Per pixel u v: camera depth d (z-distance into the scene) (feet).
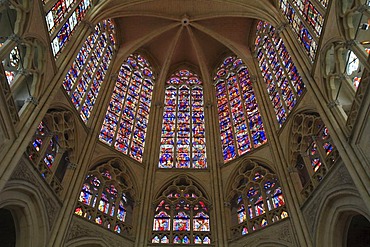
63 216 56.70
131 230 64.80
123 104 85.51
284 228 57.93
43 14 56.65
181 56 105.29
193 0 94.48
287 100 71.77
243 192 68.39
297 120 64.90
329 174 51.31
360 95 45.60
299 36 69.21
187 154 80.89
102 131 75.61
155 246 62.85
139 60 99.96
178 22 99.14
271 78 81.20
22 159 49.52
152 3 93.35
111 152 72.69
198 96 96.22
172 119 89.20
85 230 58.34
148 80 97.60
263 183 66.90
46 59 56.85
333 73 53.67
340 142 47.44
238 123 82.94
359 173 42.80
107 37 91.61
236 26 98.58
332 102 51.75
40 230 51.85
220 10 94.63
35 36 54.39
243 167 72.33
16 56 54.70
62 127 63.00
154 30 99.35
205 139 83.87
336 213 49.80
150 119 87.51
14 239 53.72
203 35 101.81
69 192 59.88
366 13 46.26
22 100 54.19
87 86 76.23
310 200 55.11
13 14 53.31
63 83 66.03
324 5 59.52
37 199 51.78
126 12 89.71
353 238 52.47
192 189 72.79
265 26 90.74
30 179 50.88
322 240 51.06
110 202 66.44
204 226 67.21
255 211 65.05
